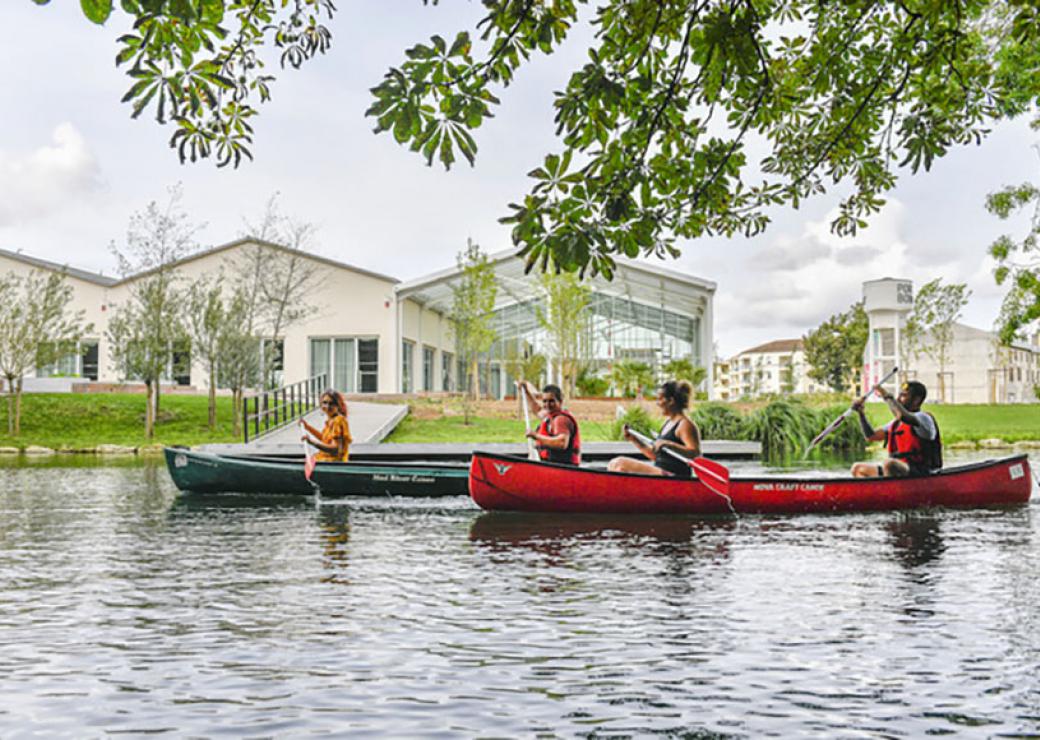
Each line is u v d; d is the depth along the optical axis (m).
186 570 6.71
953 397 69.88
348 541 8.26
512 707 3.59
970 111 5.11
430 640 4.59
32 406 31.33
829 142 5.41
